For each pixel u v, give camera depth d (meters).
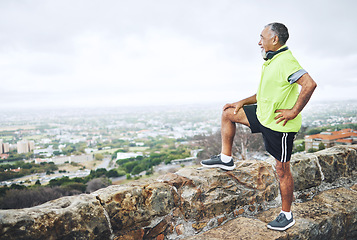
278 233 1.83
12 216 1.25
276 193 2.35
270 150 1.86
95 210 1.52
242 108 1.95
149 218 1.75
